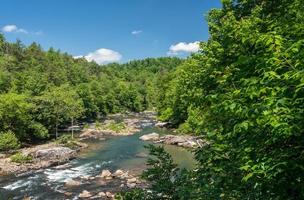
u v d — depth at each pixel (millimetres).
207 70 13750
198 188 7215
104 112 112000
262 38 5523
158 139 59875
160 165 8570
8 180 36344
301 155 4965
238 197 6262
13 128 57500
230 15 14273
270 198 5262
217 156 7426
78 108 80250
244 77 6398
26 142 59969
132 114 118625
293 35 6105
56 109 65562
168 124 78750
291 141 5250
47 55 162125
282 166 4945
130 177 36719
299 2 7480
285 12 9938
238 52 10164
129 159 45969
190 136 57469
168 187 8031
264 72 5230
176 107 71688
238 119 6293
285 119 4719
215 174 7098
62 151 48469
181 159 42531
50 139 64625
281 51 5305
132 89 129250
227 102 5594
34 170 40781
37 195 31172
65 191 32312
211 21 15633
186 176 8031
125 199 8508
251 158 5461
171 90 78375
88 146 55906
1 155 48312
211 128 8445
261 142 5457
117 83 134375
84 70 155875
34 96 71312
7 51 151875
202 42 16641
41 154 47094
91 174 38500
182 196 7203
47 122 65188
